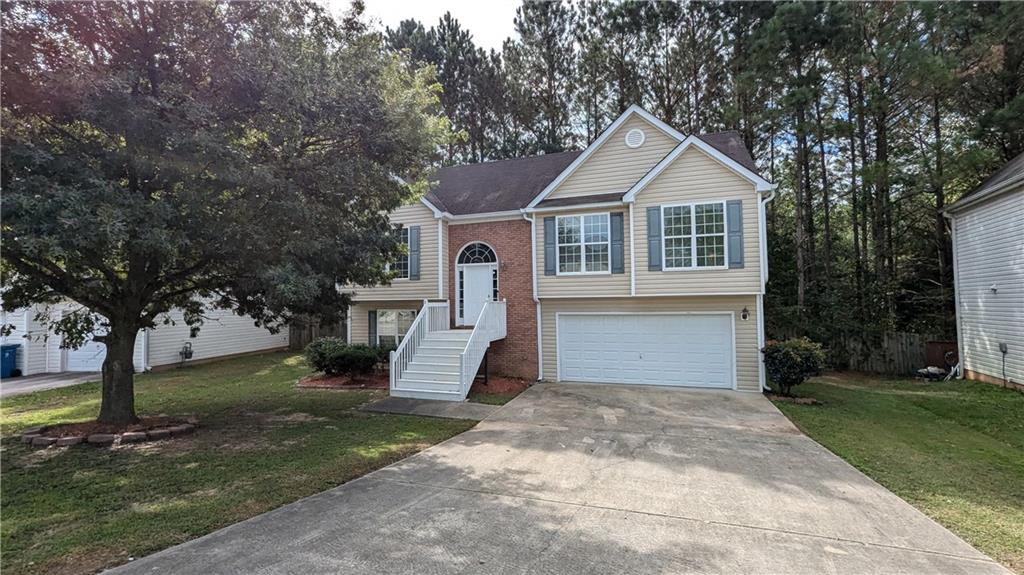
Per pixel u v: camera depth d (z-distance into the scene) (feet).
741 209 38.93
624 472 20.11
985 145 51.49
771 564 12.49
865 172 53.47
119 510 15.99
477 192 53.47
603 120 75.56
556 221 45.24
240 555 12.80
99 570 12.02
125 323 27.81
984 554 13.07
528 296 46.78
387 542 13.60
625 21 66.13
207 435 26.35
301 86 24.40
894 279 59.77
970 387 40.19
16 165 18.16
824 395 38.81
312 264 28.99
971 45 48.96
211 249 24.88
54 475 19.63
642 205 41.60
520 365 46.83
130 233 20.21
